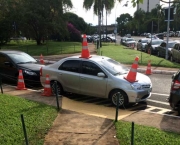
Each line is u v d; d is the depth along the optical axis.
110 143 5.12
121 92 8.15
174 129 6.00
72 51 29.47
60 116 6.91
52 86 9.62
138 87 8.07
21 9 33.66
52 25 35.16
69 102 8.54
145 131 5.66
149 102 8.91
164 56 23.16
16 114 6.77
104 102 8.86
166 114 7.48
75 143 5.16
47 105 7.82
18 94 9.56
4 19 34.12
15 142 5.15
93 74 8.74
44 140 5.32
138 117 7.03
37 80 11.27
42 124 6.13
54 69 9.62
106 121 6.48
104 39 56.00
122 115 7.22
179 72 7.46
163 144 4.97
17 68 11.48
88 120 6.56
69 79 9.21
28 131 5.69
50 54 27.36
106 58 9.40
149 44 27.56
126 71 9.01
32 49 32.16
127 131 5.63
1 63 12.06
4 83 12.12
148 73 15.42
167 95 9.95
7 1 33.84
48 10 35.28
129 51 29.05
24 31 36.84
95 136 5.50
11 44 42.66
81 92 9.05
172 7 19.83
